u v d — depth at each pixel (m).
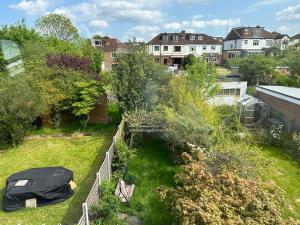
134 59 15.43
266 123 17.38
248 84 33.09
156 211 8.27
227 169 7.62
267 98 18.52
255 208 6.13
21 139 14.62
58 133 15.92
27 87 13.61
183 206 6.04
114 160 11.05
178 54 61.19
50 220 7.84
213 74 18.38
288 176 11.29
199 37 62.28
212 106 16.03
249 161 8.67
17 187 8.42
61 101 15.64
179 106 13.22
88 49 31.28
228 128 13.42
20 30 26.44
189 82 16.39
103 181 8.65
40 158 12.53
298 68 28.02
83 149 13.55
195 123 10.86
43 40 29.19
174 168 11.25
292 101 15.18
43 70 15.86
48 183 8.61
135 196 9.10
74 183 9.70
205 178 6.77
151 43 59.91
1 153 13.23
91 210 7.24
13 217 8.00
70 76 15.95
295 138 13.36
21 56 21.08
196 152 9.59
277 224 5.96
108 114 18.89
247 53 55.12
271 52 55.94
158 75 15.34
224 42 68.00
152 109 14.35
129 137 13.59
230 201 6.14
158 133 13.97
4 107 13.08
